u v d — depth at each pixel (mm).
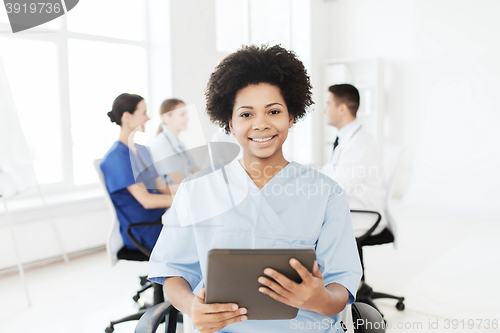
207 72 4070
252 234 920
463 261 2885
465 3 4199
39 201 2990
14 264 2795
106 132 3564
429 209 4469
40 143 3186
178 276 964
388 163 2115
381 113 4887
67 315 2174
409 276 2639
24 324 2078
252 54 895
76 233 3105
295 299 728
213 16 4102
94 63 3453
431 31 4418
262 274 716
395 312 2145
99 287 2553
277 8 4875
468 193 4262
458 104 4293
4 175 2361
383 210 2098
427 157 4504
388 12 4961
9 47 2969
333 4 5375
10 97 2516
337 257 942
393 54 4953
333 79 5137
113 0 3545
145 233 1899
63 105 3277
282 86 914
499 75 4059
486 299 2275
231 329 926
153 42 3773
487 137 4148
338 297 848
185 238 975
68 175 3355
